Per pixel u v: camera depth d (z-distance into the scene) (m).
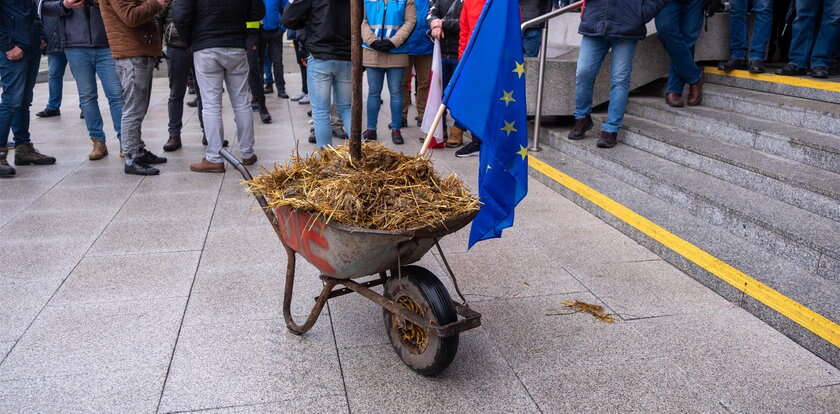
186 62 7.04
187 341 3.19
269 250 4.36
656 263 4.18
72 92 12.02
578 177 5.61
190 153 7.20
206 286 3.80
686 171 5.14
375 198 2.65
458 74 3.21
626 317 3.46
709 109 6.04
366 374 2.93
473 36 3.21
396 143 7.45
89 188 5.80
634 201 4.93
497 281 3.91
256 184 2.98
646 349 3.14
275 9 9.23
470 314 2.81
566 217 5.05
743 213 4.11
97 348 3.11
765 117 5.46
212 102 6.17
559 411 2.68
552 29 8.14
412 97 10.94
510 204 3.41
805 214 4.07
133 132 6.18
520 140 3.33
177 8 5.84
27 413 2.61
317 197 2.65
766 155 4.86
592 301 3.65
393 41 6.88
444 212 2.66
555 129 6.87
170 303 3.58
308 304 3.60
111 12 5.80
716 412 2.67
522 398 2.76
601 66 6.71
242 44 6.19
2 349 3.09
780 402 2.73
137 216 5.04
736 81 6.35
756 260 3.80
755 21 6.15
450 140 7.36
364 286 2.99
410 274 2.77
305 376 2.91
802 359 3.05
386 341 3.22
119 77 6.03
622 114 5.89
